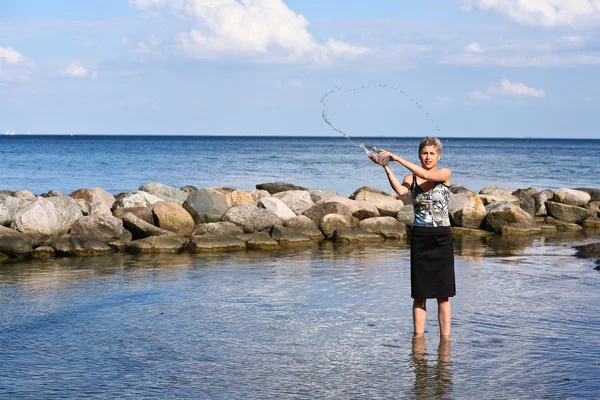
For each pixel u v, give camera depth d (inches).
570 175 1829.5
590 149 5002.5
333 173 1859.0
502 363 233.0
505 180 1625.2
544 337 266.7
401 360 236.7
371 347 252.7
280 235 594.9
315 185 1471.5
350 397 200.7
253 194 823.7
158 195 798.5
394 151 4060.0
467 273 425.4
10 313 308.2
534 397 200.4
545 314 306.3
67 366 230.7
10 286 378.3
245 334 271.6
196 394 203.2
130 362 234.8
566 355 242.5
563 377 218.4
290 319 297.1
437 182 260.7
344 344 256.7
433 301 335.3
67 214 573.3
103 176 1669.5
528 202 806.5
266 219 637.3
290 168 2075.5
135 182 1493.6
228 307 321.7
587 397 200.4
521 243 611.2
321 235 646.5
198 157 2829.7
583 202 816.9
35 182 1481.3
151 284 385.1
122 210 633.6
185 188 985.5
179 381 215.0
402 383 212.8
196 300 338.3
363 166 2222.0
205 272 430.0
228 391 205.8
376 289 369.4
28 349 251.0
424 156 262.1
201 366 230.2
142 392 205.0
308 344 257.0
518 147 5639.8
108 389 207.8
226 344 257.1
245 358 239.1
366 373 222.7
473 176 1768.0
